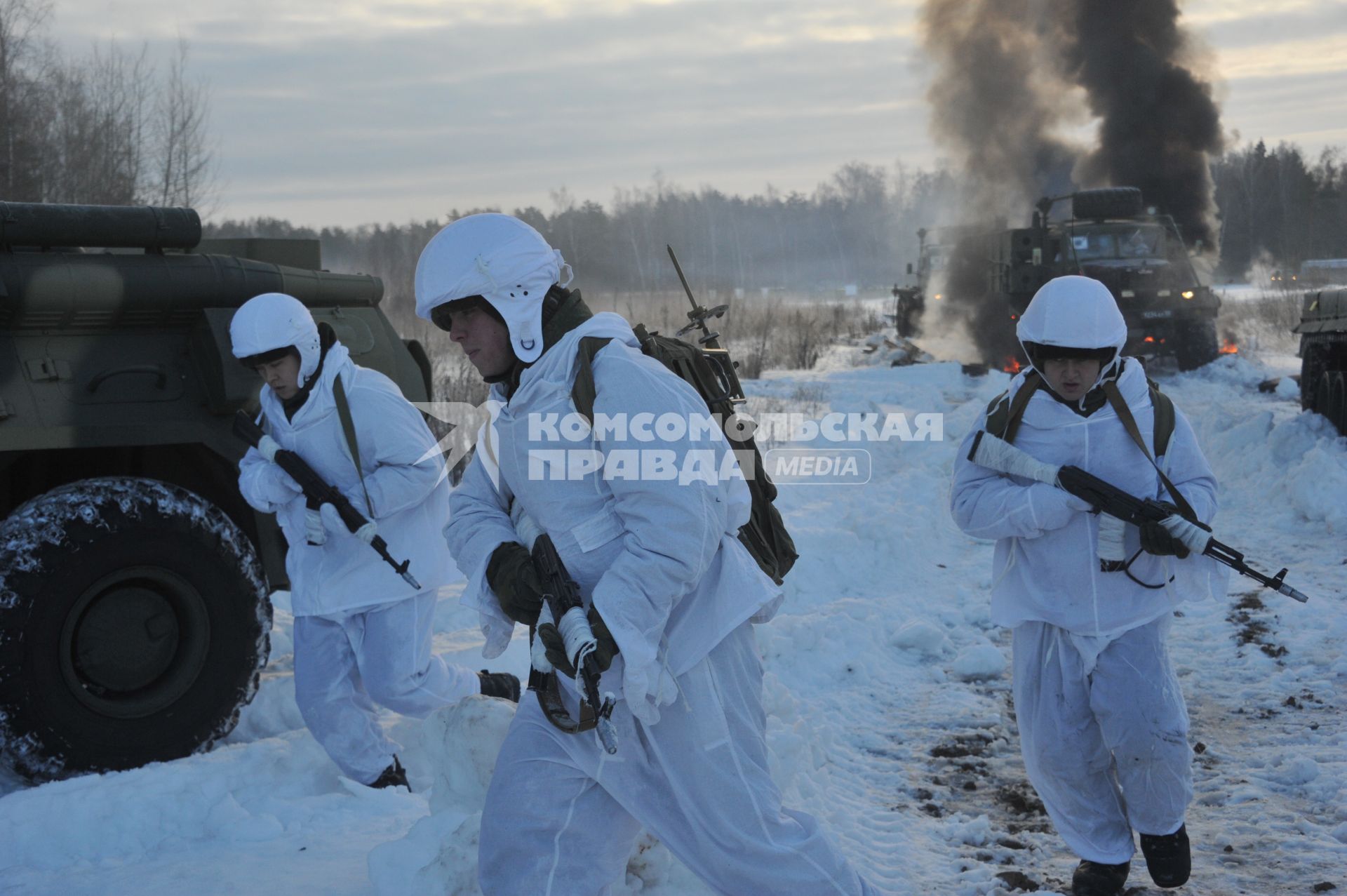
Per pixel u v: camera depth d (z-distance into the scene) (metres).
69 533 4.61
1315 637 6.36
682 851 2.57
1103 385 3.68
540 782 2.57
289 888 3.37
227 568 4.94
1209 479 3.69
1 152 23.67
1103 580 3.61
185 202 26.80
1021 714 3.79
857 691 5.95
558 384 2.50
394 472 4.26
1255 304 35.47
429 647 4.45
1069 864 4.04
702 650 2.52
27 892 3.50
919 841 4.22
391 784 4.38
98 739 4.69
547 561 2.48
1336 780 4.59
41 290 4.89
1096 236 21.30
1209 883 3.83
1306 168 94.81
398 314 25.09
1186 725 3.63
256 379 5.12
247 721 5.42
